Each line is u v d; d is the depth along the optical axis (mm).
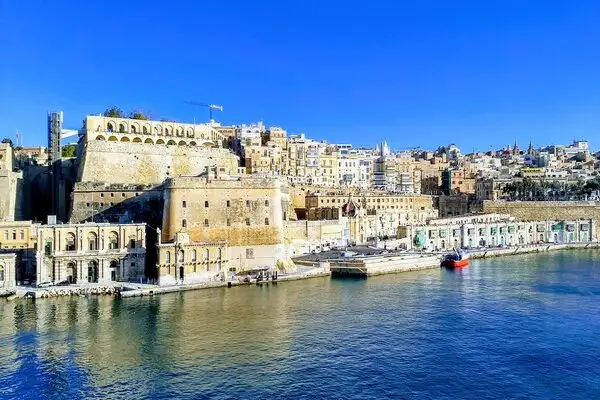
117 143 154500
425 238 189500
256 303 101875
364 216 189750
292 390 62188
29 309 94938
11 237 117125
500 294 112500
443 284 124625
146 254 119062
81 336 80375
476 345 77812
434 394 61562
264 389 62406
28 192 159125
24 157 185500
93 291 106750
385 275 138750
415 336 81688
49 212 162000
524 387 63562
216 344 77312
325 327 86062
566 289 118438
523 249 196500
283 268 132500
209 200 125750
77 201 134875
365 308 99000
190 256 116625
